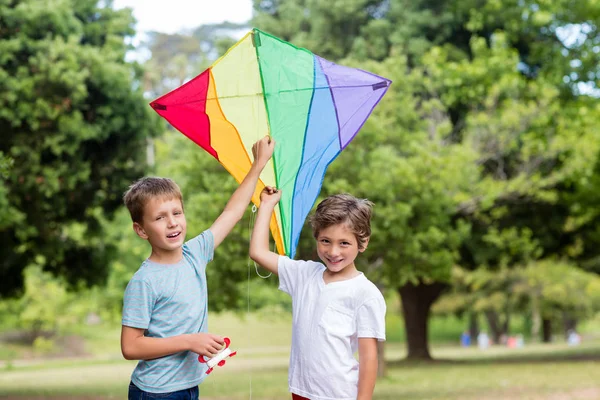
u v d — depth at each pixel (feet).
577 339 174.19
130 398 13.61
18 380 78.13
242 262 58.23
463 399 48.26
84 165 56.54
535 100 75.82
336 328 13.94
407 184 56.29
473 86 71.82
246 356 121.90
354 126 16.49
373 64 60.90
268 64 16.06
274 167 16.48
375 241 56.24
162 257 13.97
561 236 88.89
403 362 94.02
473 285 147.13
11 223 54.24
